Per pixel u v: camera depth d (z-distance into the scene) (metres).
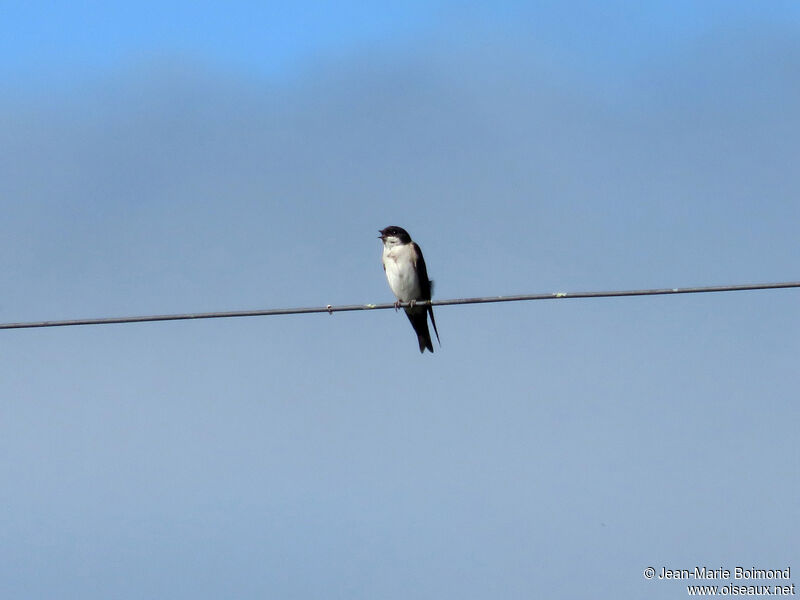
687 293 12.66
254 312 13.18
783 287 12.39
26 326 12.95
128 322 13.08
